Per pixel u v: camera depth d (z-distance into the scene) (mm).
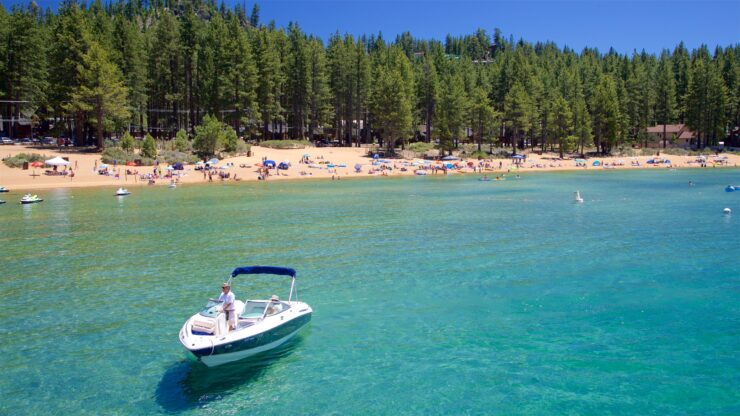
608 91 119625
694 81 125000
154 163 80438
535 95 123875
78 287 22266
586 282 22328
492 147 125250
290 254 28297
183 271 24875
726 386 13344
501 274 23734
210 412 12531
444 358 15125
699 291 20906
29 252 29250
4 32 86500
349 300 20281
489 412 12328
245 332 14633
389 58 128625
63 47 83938
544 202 52031
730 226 36125
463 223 38594
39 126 108000
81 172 72812
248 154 92938
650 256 26984
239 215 43438
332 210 46406
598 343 15969
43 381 13945
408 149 115250
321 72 113125
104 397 13180
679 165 110625
